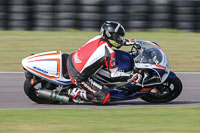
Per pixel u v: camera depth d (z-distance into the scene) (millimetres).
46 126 17172
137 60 21562
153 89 21891
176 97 22594
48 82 22484
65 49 39125
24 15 45844
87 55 21016
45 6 45500
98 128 16906
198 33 47594
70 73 21391
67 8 45594
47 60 21844
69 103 23203
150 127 17125
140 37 43406
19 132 16219
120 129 16781
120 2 45344
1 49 38969
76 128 16875
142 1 45469
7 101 23438
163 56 21781
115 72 20734
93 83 21469
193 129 16828
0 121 18094
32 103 23047
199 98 24594
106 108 21328
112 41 21078
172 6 46125
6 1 45469
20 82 27953
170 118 18750
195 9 46312
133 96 21875
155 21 46094
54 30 46469
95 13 45750
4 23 46000
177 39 44156
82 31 46500
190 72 31438
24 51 38438
